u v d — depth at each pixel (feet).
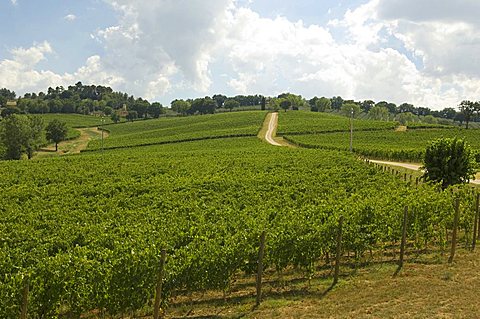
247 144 285.84
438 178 94.27
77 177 128.57
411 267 51.21
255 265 45.65
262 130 380.58
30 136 309.83
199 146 287.48
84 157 193.67
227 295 45.68
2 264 43.29
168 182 113.19
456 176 92.73
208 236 50.98
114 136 412.98
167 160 175.94
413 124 383.45
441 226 60.49
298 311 38.55
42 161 175.73
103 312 42.39
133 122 533.96
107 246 52.49
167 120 526.16
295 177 119.44
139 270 38.63
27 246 54.19
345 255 60.95
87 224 63.57
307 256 47.98
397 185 102.17
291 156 180.75
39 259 47.06
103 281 37.63
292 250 47.37
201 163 162.30
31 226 63.62
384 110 624.18
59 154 330.95
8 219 69.26
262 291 45.98
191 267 41.78
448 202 62.44
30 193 96.37
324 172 131.34
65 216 71.00
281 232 48.21
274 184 110.93
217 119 485.97
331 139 309.42
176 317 39.70
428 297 40.11
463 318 35.17
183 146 292.40
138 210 76.43
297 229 49.32
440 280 44.96
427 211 59.62
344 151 216.54
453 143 93.56
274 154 193.06
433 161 94.94
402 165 195.00
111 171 141.69
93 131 479.00
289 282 49.03
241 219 61.00
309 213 60.44
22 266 45.80
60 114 626.64
